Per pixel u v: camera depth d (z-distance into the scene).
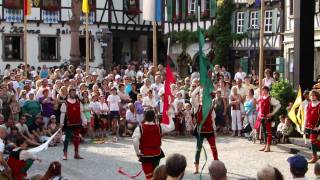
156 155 9.52
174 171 5.85
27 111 16.19
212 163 5.46
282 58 27.64
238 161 13.21
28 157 9.51
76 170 12.34
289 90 15.65
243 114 17.80
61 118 13.56
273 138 15.47
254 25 30.09
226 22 31.44
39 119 16.23
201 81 10.50
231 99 17.94
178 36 34.31
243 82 20.16
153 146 9.52
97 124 17.67
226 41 31.39
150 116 9.55
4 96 16.20
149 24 39.56
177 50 35.06
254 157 13.72
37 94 17.08
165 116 10.48
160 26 39.44
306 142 14.31
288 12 28.16
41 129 16.31
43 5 36.91
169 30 35.41
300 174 6.11
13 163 9.46
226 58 31.61
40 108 16.44
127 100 18.72
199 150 11.80
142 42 39.50
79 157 13.88
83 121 13.97
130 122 18.08
